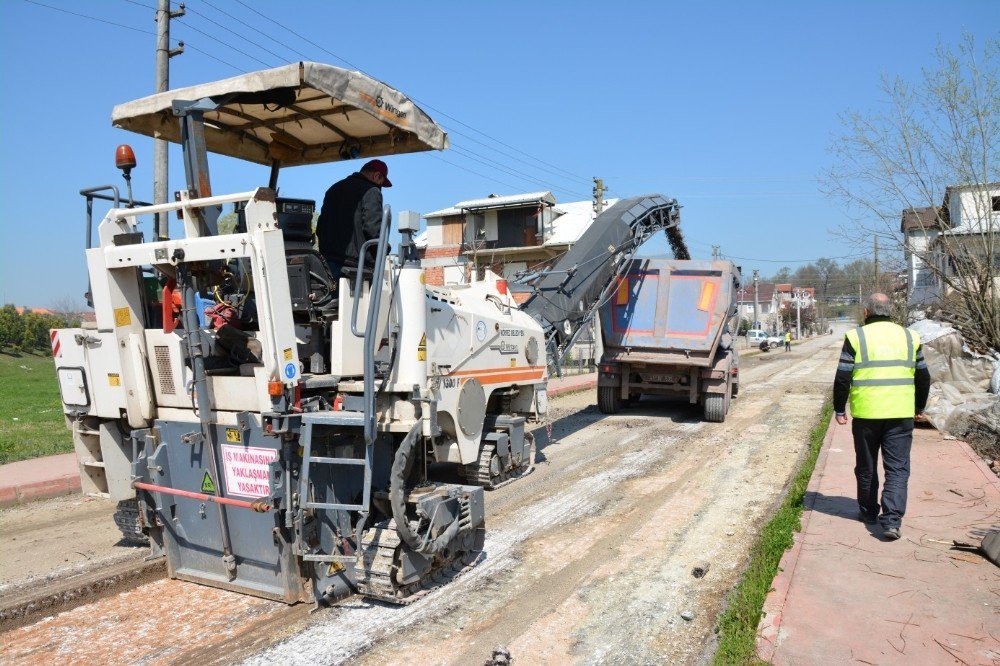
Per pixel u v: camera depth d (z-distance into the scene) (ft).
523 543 19.80
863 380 18.06
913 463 25.84
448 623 14.75
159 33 42.75
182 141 15.58
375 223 16.60
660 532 20.61
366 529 16.21
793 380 68.59
